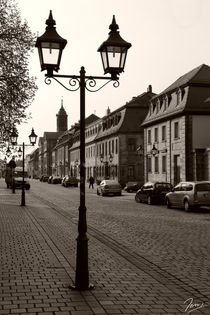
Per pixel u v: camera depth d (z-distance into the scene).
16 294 6.92
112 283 7.71
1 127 25.91
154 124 46.56
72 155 102.62
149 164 48.69
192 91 38.66
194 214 21.75
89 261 9.76
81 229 7.40
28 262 9.50
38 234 13.95
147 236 13.78
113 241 12.76
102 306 6.30
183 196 23.56
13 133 26.05
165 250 11.21
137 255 10.52
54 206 26.86
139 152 46.75
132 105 59.94
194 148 38.00
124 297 6.79
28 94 26.06
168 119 42.12
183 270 8.83
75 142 100.44
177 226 16.45
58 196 39.06
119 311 6.07
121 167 58.97
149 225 16.78
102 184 40.50
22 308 6.18
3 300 6.58
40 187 64.56
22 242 12.30
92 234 14.23
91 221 18.19
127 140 59.06
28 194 42.12
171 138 41.62
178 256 10.37
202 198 22.73
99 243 12.37
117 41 7.34
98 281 7.86
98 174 72.94
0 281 7.77
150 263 9.55
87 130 84.69
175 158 41.03
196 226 16.47
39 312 6.00
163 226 16.45
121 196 39.62
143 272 8.63
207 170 37.22
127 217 19.97
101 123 72.44
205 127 38.56
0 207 25.16
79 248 7.31
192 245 12.00
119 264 9.43
